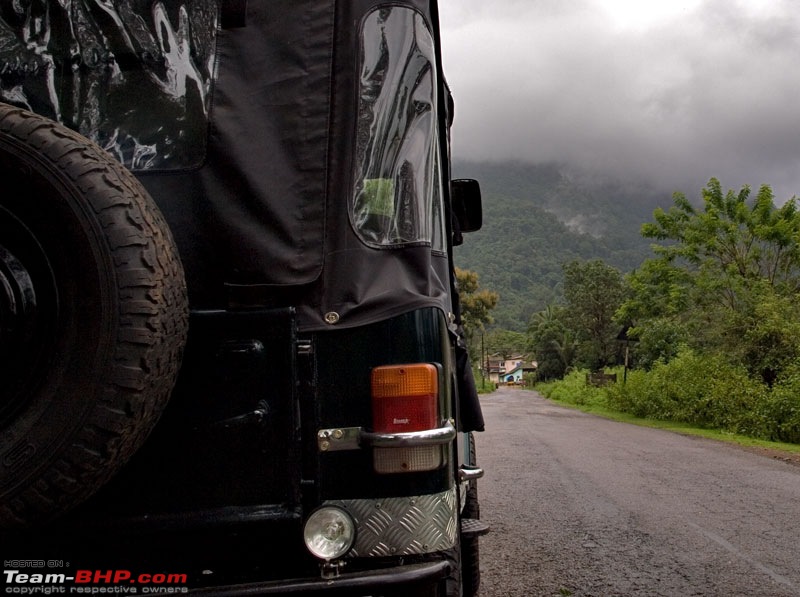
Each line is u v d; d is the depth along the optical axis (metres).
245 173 2.62
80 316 2.06
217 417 2.40
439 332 2.45
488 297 64.38
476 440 13.95
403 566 2.23
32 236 2.13
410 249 2.55
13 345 2.11
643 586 4.27
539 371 81.81
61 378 2.04
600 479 8.51
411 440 2.26
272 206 2.58
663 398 20.67
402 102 2.68
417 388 2.34
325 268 2.52
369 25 2.71
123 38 2.79
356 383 2.40
